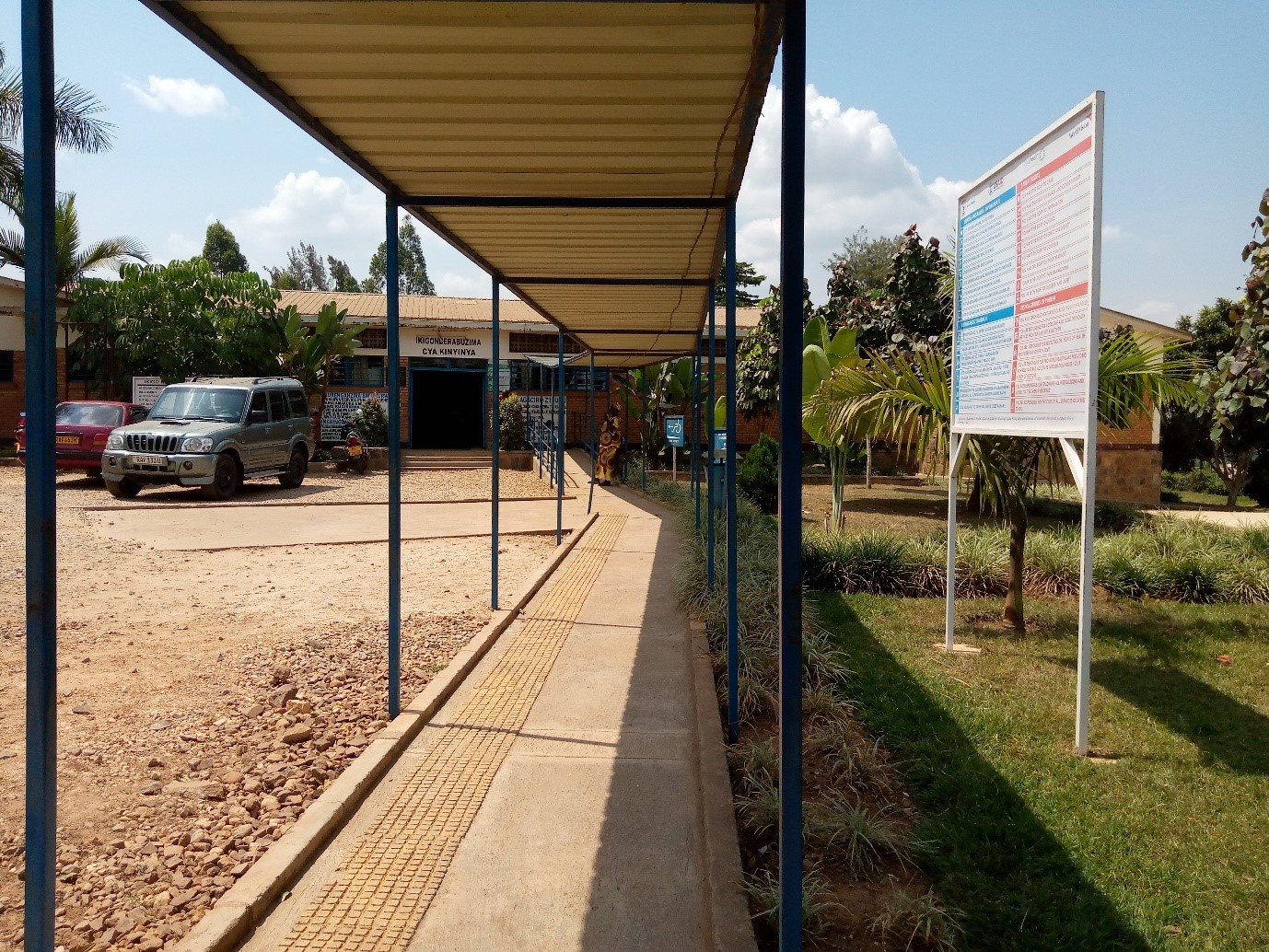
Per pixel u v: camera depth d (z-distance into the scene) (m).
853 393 8.88
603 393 26.97
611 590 8.21
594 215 5.09
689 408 24.22
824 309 17.73
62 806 3.71
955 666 5.75
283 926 2.90
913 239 15.60
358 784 3.83
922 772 4.04
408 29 2.77
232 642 6.31
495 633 6.44
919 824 3.54
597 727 4.70
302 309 25.84
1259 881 3.13
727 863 3.19
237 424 16.36
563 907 3.04
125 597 7.86
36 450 2.29
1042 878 3.16
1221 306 21.48
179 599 7.77
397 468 4.78
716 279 7.02
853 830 3.33
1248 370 7.88
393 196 4.67
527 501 15.89
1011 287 5.22
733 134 3.77
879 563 8.22
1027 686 5.34
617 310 8.91
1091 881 3.13
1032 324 4.94
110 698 5.07
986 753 4.28
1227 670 5.70
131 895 3.04
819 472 22.45
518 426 23.58
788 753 2.48
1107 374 6.91
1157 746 4.40
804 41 2.41
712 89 3.27
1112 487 19.48
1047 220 4.73
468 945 2.82
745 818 3.62
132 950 2.72
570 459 23.47
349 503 15.17
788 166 2.45
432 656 5.89
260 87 3.15
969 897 3.04
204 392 16.94
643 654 6.05
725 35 2.82
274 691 5.14
